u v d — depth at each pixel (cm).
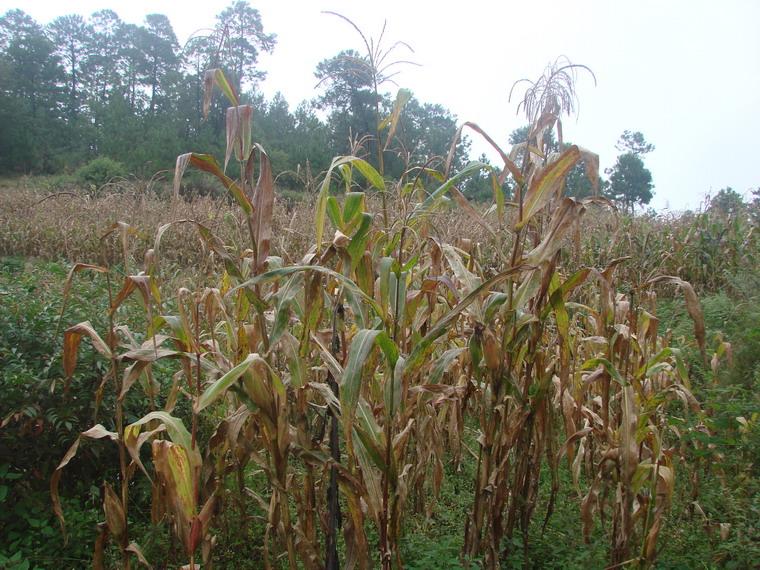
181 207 1178
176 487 225
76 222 1307
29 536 323
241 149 245
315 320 255
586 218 1022
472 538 303
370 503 234
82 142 3744
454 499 381
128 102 3734
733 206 1070
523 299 278
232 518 342
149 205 1284
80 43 5262
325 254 243
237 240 517
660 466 276
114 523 241
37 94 4716
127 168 2344
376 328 250
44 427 352
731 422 355
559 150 298
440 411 373
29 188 1847
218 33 264
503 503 298
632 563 278
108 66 4972
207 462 284
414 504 366
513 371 295
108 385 361
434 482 339
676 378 387
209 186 1888
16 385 333
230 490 340
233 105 251
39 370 348
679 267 868
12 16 5838
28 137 3588
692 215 1132
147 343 272
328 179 244
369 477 234
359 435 236
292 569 255
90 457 360
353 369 206
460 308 238
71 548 321
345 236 245
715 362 412
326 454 255
